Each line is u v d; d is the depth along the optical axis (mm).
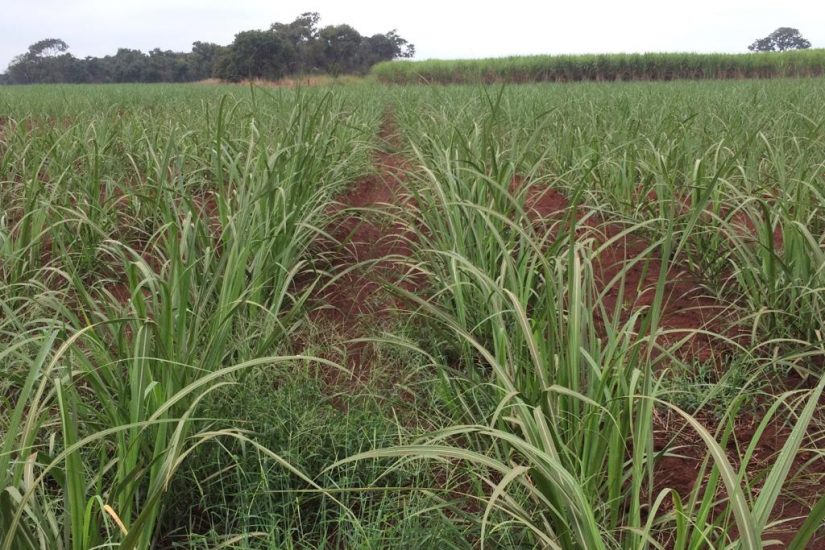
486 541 2199
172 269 2820
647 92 11281
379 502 2479
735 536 2229
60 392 1764
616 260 4617
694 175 4113
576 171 5641
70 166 4898
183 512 2445
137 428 2033
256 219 3779
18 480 1733
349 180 6391
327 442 2732
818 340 3039
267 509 2340
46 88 23047
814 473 2525
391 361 3484
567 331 2400
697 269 4223
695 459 2732
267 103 8016
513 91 12828
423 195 4672
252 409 2752
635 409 2396
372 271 4629
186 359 2486
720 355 3471
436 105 9984
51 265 4176
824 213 4152
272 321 3168
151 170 5371
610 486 2035
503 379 2086
